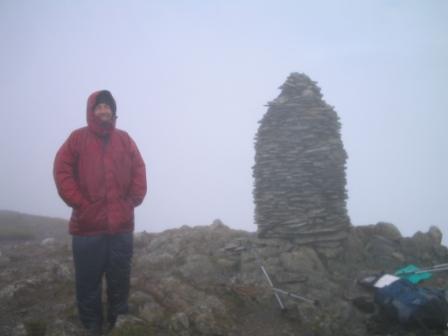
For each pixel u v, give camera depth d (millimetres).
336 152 5680
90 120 3445
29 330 3451
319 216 5395
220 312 4004
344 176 5773
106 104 3457
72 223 3402
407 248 5723
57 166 3352
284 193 5496
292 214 5449
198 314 3828
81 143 3424
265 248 5254
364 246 5637
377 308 4242
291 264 4934
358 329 4000
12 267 5000
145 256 5301
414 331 3846
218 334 3709
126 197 3555
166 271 4832
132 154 3611
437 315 3834
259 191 5758
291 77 5996
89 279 3410
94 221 3352
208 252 5391
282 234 5484
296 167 5504
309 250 5207
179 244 5645
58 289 4223
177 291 4254
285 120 5680
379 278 4586
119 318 3510
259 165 5770
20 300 3977
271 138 5715
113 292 3566
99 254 3391
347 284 4781
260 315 4168
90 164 3395
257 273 4828
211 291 4406
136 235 6340
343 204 5691
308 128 5582
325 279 4730
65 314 3725
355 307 4312
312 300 4309
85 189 3383
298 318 4102
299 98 5758
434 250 5762
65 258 5309
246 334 3848
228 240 5816
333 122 5793
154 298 4059
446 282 5000
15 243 8438
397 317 3953
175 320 3670
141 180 3607
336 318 4094
